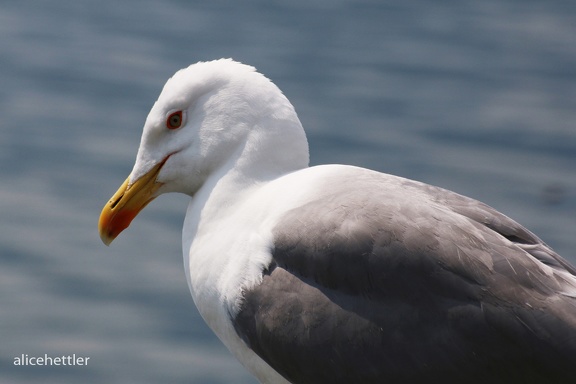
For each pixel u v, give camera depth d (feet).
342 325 21.17
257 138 23.03
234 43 116.06
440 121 93.45
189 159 23.50
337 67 108.27
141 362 55.83
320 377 21.44
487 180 81.15
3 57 108.78
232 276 22.13
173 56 110.63
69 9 128.16
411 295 20.84
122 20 123.75
